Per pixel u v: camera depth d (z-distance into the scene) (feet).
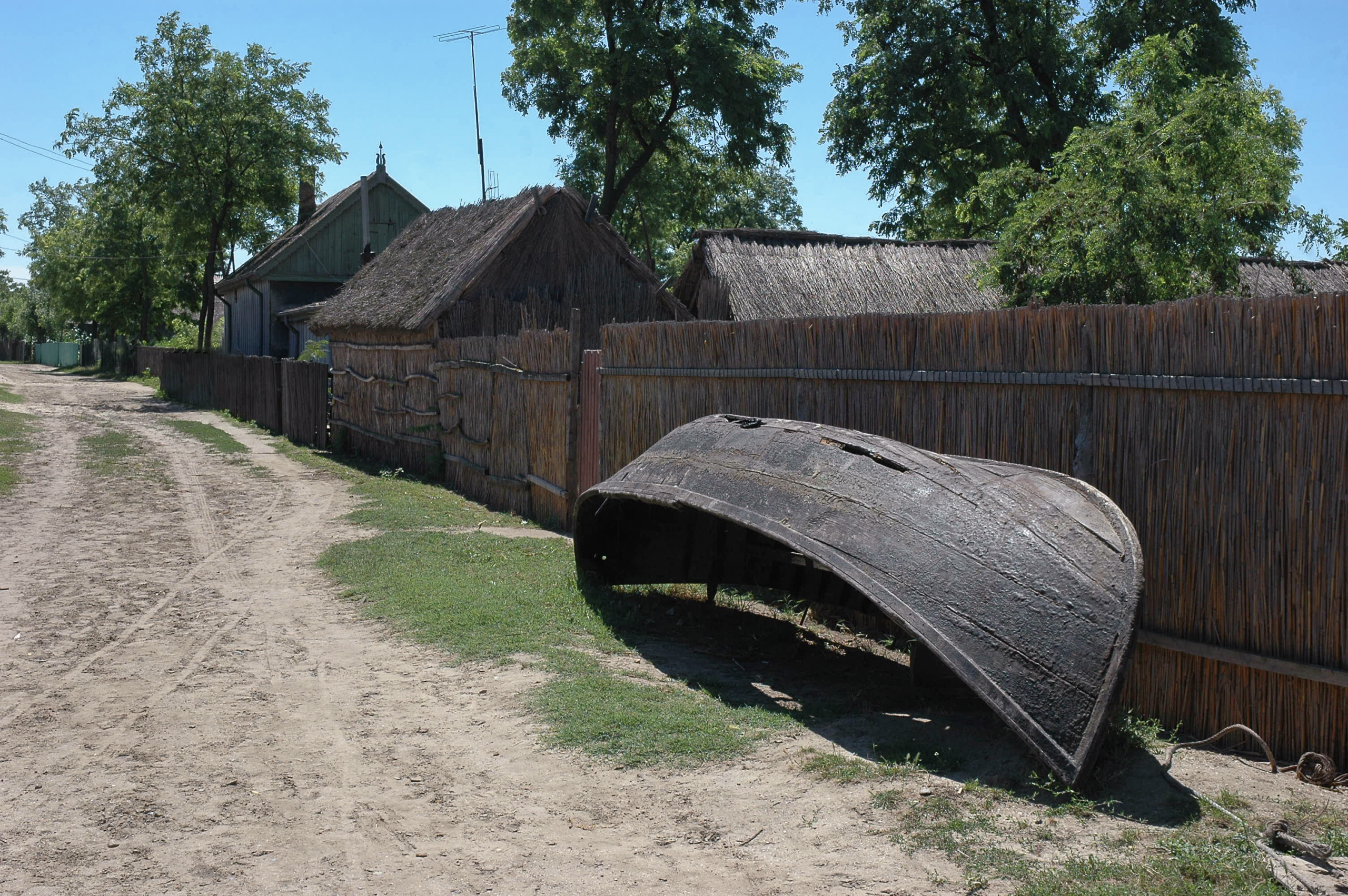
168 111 131.85
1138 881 12.29
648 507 27.61
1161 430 17.63
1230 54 77.71
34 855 13.61
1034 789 15.14
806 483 19.88
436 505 45.16
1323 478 15.44
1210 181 40.70
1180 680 17.58
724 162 113.60
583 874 13.03
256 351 128.57
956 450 21.59
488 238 56.39
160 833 14.30
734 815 14.60
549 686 20.18
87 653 23.12
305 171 142.51
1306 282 54.08
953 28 86.22
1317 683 15.66
